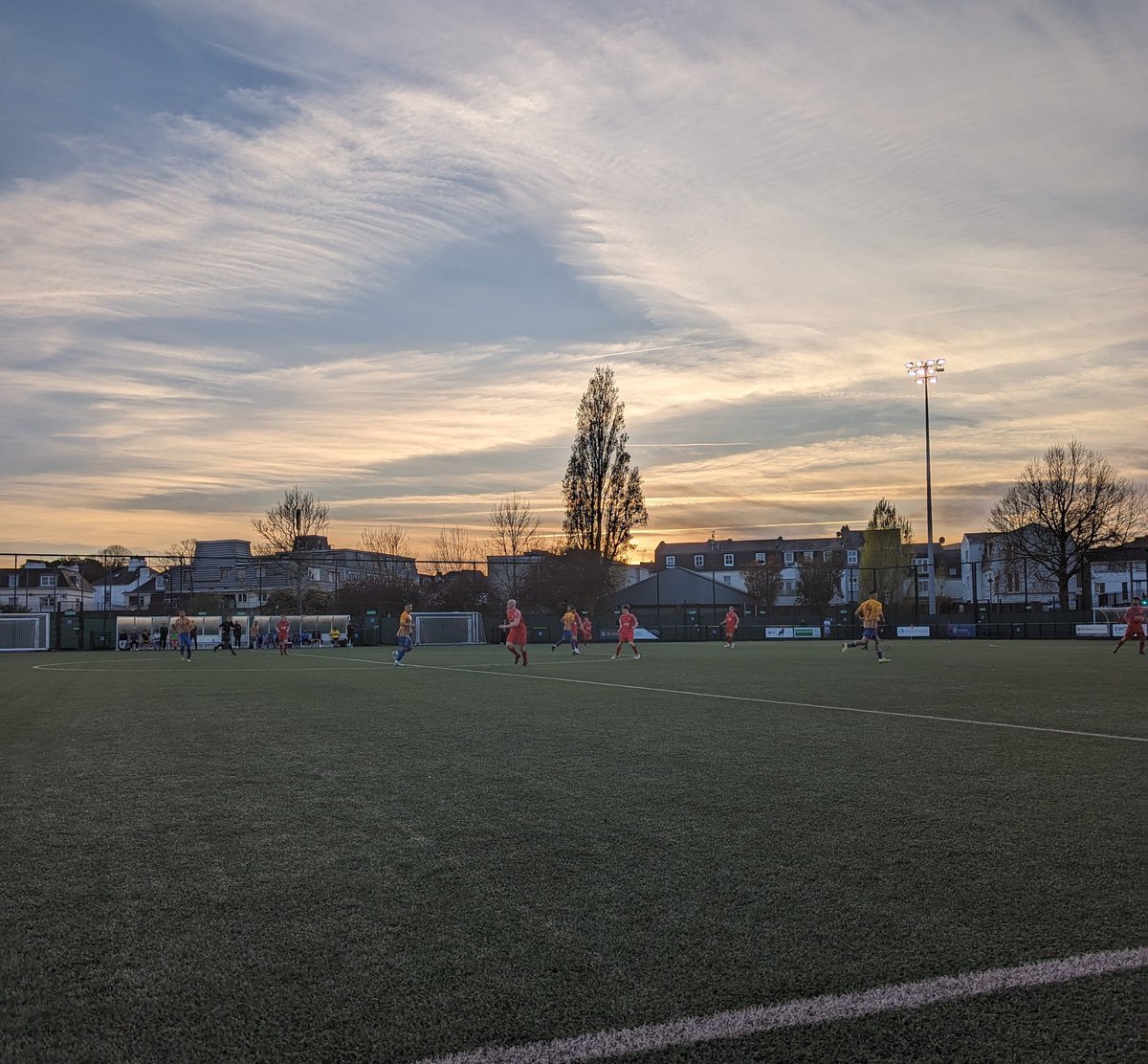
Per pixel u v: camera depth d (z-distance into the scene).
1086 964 3.88
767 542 115.00
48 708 15.38
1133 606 32.56
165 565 61.06
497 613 66.50
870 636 28.58
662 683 19.69
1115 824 6.31
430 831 6.30
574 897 4.85
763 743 10.27
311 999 3.64
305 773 8.69
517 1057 3.18
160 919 4.57
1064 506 70.06
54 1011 3.55
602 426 68.12
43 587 92.44
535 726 12.09
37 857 5.73
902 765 8.77
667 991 3.67
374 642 52.72
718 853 5.67
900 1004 3.54
